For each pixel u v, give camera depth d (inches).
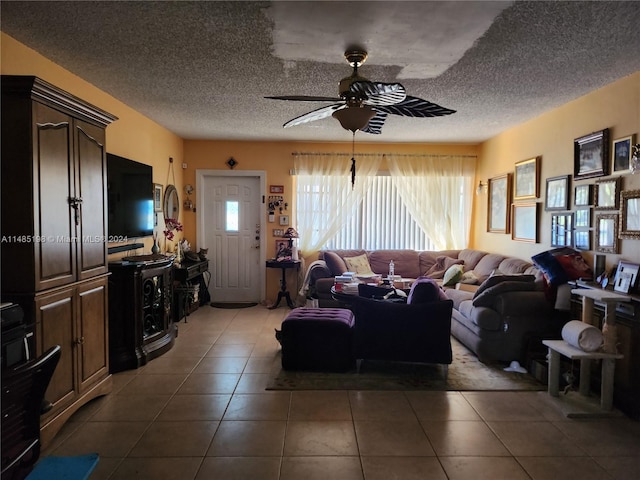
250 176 246.5
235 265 250.7
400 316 135.1
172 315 174.4
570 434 101.4
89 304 112.1
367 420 107.4
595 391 125.1
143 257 162.6
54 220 96.4
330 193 246.8
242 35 102.2
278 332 152.3
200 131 218.4
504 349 149.2
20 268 89.3
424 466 87.8
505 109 170.4
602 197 140.3
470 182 249.3
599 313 125.8
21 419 60.6
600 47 108.0
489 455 92.0
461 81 135.6
